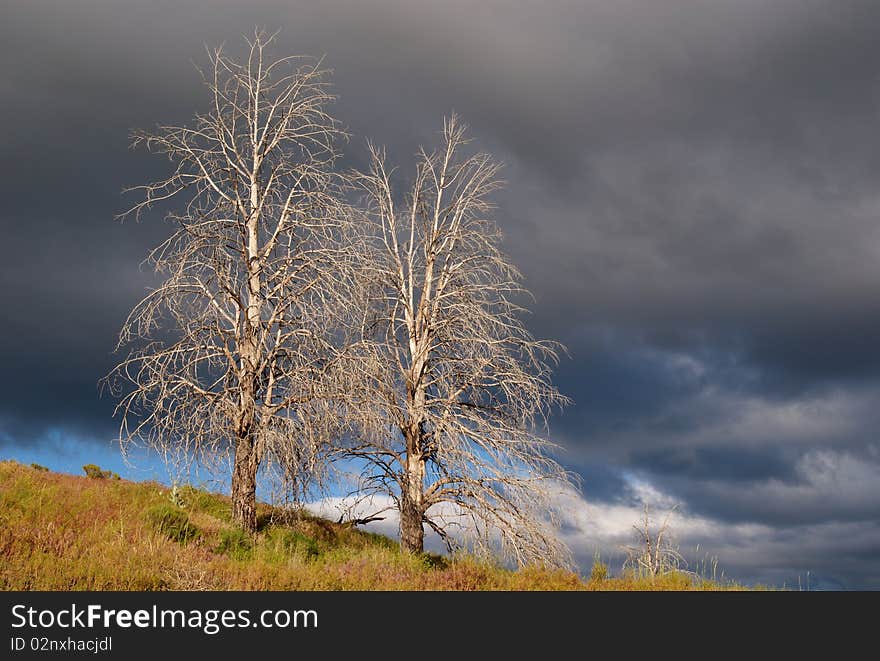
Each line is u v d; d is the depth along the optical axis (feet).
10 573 42.96
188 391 71.41
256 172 79.41
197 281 73.26
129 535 55.21
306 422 68.44
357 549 77.61
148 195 72.74
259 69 80.79
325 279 74.08
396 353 79.10
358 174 85.20
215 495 79.87
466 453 73.61
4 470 67.82
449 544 73.26
